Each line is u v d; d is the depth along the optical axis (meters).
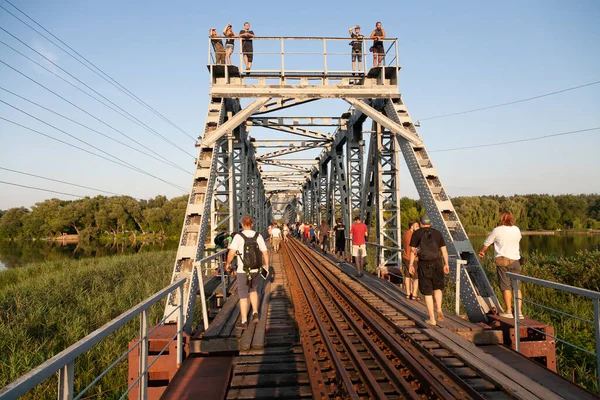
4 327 8.65
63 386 2.09
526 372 4.43
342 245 15.77
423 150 9.73
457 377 4.00
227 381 4.27
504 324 5.72
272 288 10.55
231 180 13.01
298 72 11.93
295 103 13.65
